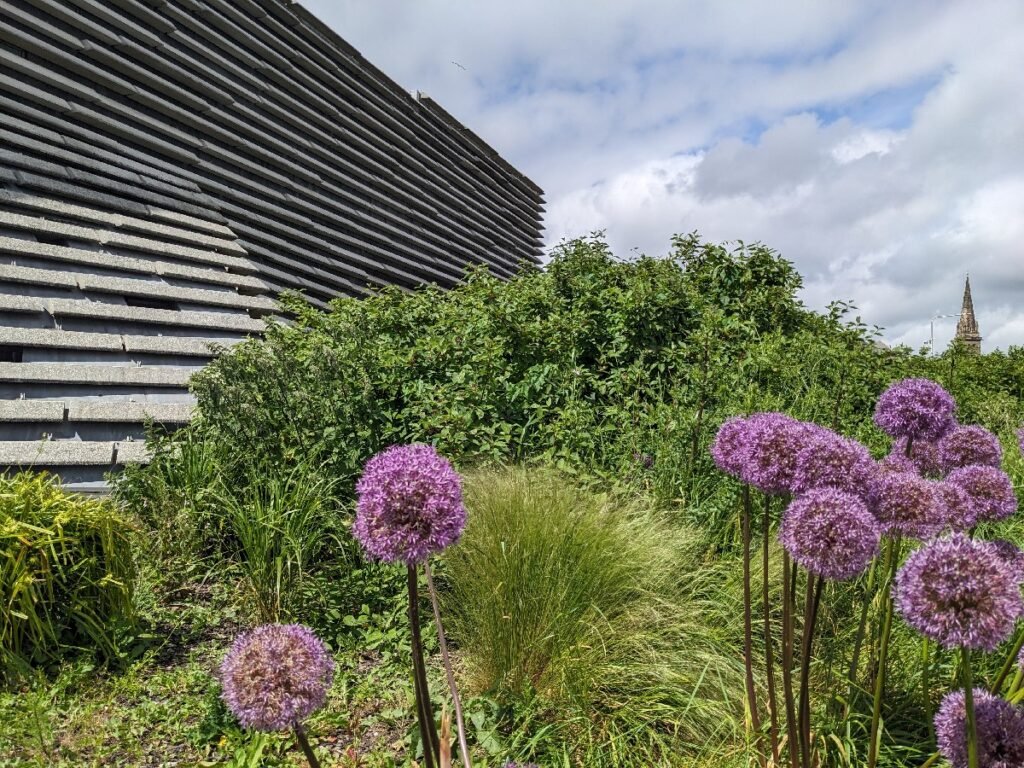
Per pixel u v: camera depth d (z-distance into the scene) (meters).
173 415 6.22
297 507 4.32
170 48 8.86
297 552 4.09
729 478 4.83
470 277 8.46
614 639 3.56
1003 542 2.57
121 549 3.89
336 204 11.55
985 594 1.70
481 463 5.11
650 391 5.94
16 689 3.36
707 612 3.89
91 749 3.04
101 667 3.65
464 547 4.04
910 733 2.96
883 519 2.24
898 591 1.87
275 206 10.18
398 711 3.25
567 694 3.28
